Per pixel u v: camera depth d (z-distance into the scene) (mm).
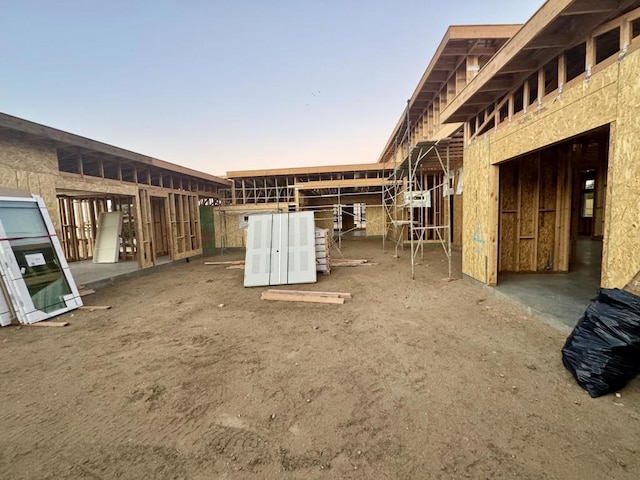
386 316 3883
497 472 1455
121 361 2883
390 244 12906
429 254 9422
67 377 2598
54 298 4441
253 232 6508
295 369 2602
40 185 5402
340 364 2656
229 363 2764
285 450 1669
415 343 3014
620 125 2428
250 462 1591
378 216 16203
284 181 14688
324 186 12758
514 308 3865
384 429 1805
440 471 1477
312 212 6625
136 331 3711
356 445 1683
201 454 1662
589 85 2729
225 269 8430
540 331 3141
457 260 8125
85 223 10656
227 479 1483
